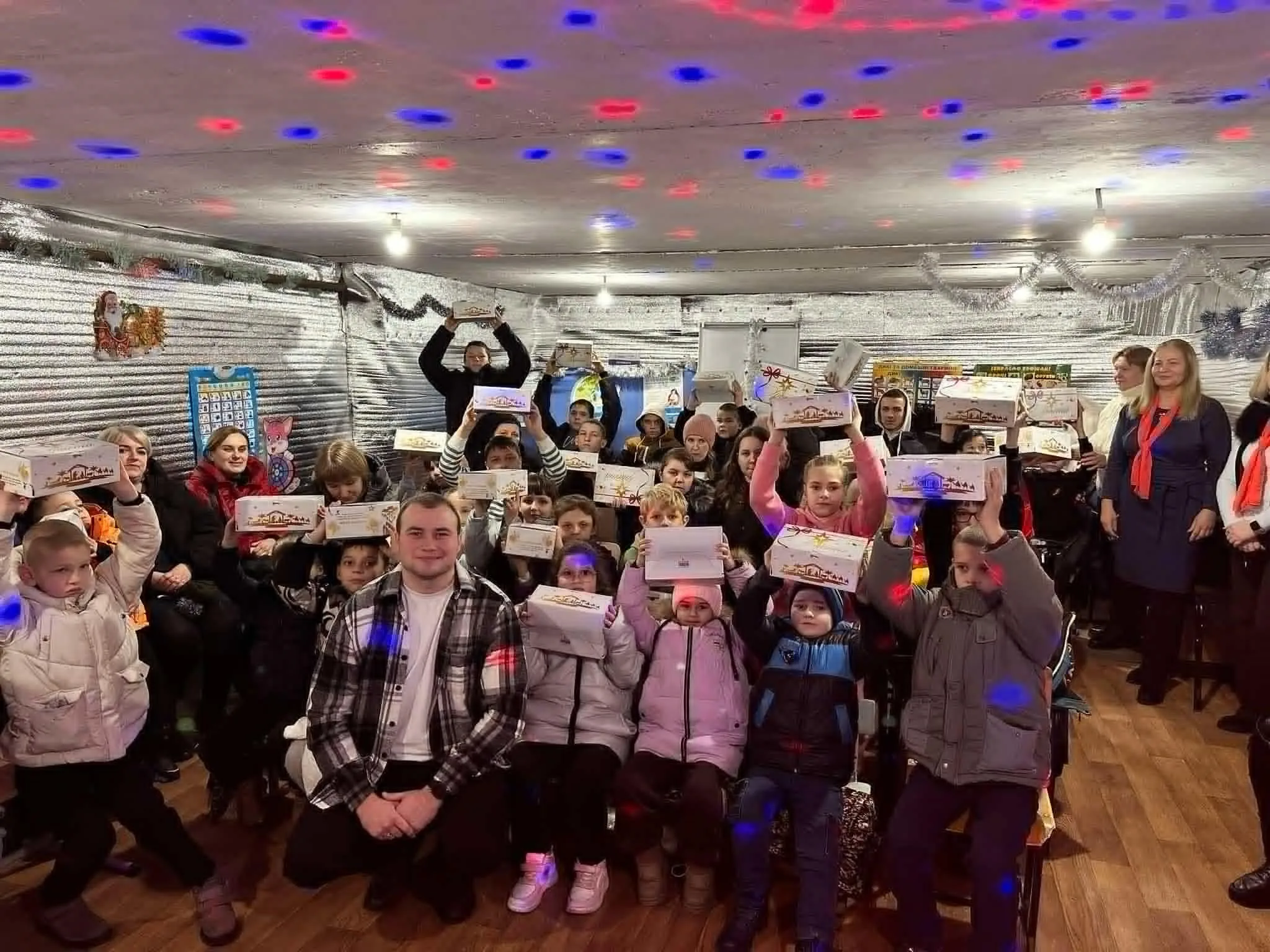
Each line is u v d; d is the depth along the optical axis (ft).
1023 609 6.58
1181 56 5.16
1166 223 11.67
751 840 7.02
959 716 6.79
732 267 16.96
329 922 7.48
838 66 5.34
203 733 10.32
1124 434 12.50
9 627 6.75
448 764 6.83
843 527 8.74
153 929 7.36
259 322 14.55
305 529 8.21
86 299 11.16
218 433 11.57
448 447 12.47
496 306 16.75
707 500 11.26
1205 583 13.57
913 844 6.63
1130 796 9.59
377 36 4.81
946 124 6.79
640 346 24.75
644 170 8.48
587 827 7.54
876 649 7.36
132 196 9.75
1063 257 14.49
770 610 8.03
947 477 6.62
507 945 7.17
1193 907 7.64
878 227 12.16
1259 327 16.57
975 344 21.70
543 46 4.96
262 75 5.50
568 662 8.07
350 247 14.52
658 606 8.40
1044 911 7.57
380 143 7.36
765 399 9.00
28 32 4.72
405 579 7.27
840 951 7.11
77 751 6.96
